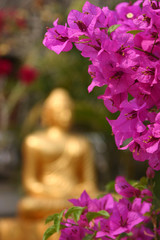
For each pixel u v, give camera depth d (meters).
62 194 3.66
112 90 0.66
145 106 0.68
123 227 0.76
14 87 4.86
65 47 0.69
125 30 0.70
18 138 5.28
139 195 0.81
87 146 3.97
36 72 4.36
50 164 3.84
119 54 0.65
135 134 0.69
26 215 3.51
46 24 4.43
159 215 0.79
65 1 5.02
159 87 0.66
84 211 0.80
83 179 3.87
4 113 5.68
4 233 3.35
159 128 0.65
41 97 5.17
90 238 0.77
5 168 5.63
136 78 0.65
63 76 4.72
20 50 4.73
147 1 0.69
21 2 5.86
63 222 0.77
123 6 0.76
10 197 4.77
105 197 0.82
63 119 3.96
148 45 0.64
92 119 4.57
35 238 3.34
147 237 0.81
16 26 4.46
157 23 0.64
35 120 5.03
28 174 3.82
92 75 0.70
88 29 0.66
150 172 0.81
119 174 4.80
